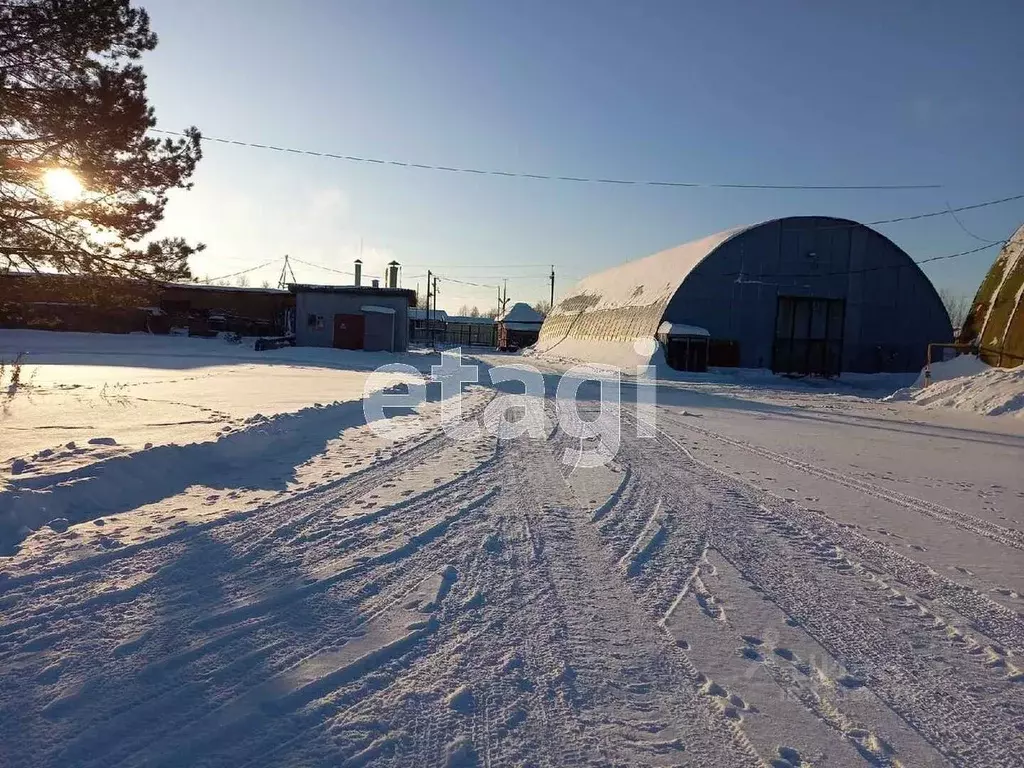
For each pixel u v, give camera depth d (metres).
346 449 9.12
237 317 43.59
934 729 3.07
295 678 3.25
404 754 2.72
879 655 3.79
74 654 3.38
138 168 10.08
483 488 7.28
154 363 22.80
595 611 4.23
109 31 9.50
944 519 6.91
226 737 2.77
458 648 3.65
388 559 4.96
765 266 34.94
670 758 2.77
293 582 4.45
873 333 36.09
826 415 17.06
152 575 4.42
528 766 2.68
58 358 23.27
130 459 6.69
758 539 5.91
